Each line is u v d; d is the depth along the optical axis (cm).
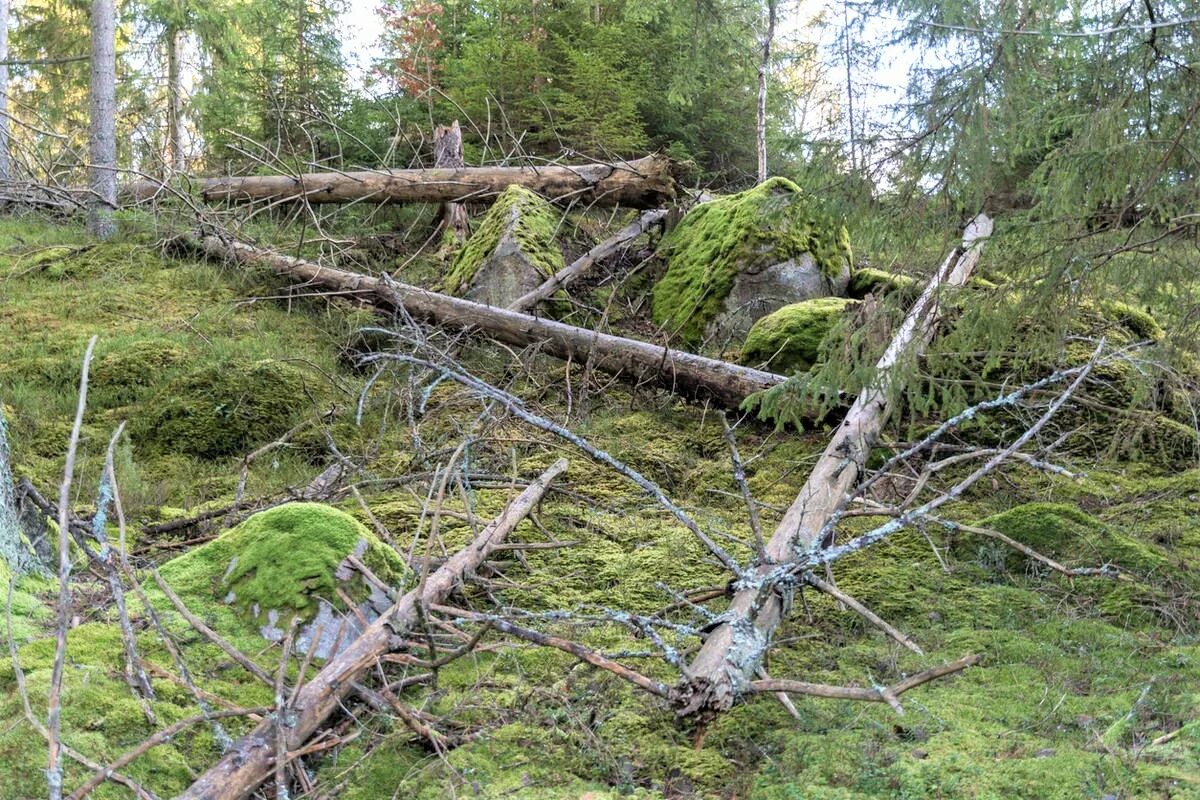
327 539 383
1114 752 289
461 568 409
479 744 309
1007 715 324
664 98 1272
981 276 604
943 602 430
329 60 1320
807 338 723
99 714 292
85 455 600
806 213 476
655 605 425
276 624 358
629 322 903
